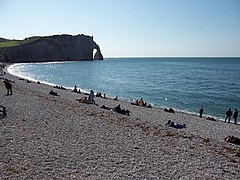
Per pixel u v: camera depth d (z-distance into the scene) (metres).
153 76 102.00
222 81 83.00
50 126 19.02
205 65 188.38
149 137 18.11
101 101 39.81
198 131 24.11
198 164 13.80
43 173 11.35
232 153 16.36
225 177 12.41
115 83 77.06
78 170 11.98
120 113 28.42
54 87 55.97
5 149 13.74
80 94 46.19
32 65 158.12
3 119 19.88
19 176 10.85
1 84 44.28
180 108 42.12
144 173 12.17
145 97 52.81
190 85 73.00
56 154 13.70
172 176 12.09
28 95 32.97
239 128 27.52
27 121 19.88
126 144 16.23
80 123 20.50
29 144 14.85
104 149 15.05
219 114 38.19
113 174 11.83
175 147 16.33
